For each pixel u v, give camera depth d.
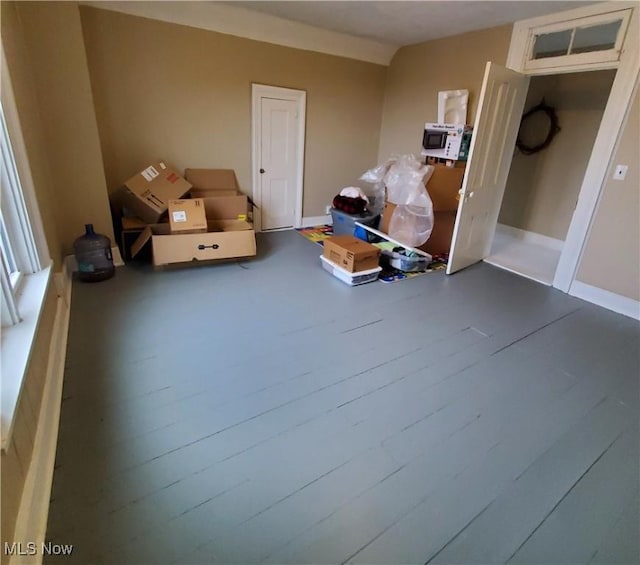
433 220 3.96
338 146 5.16
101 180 3.34
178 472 1.53
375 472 1.58
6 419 1.18
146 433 1.71
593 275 3.27
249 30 4.01
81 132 3.14
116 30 3.44
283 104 4.54
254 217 4.82
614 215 3.06
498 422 1.89
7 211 2.08
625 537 1.37
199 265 3.69
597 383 2.23
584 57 3.13
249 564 1.22
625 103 2.88
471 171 3.47
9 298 1.66
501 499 1.49
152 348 2.34
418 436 1.77
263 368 2.21
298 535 1.32
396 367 2.28
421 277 3.71
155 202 3.60
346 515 1.40
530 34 3.51
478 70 4.05
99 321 2.62
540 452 1.72
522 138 5.00
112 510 1.36
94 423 1.74
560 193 4.74
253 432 1.75
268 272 3.62
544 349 2.55
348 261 3.39
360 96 5.06
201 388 2.01
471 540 1.33
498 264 4.15
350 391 2.05
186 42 3.77
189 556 1.24
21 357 1.48
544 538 1.35
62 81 2.96
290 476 1.54
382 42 4.64
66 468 1.51
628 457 1.72
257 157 4.58
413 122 4.94
